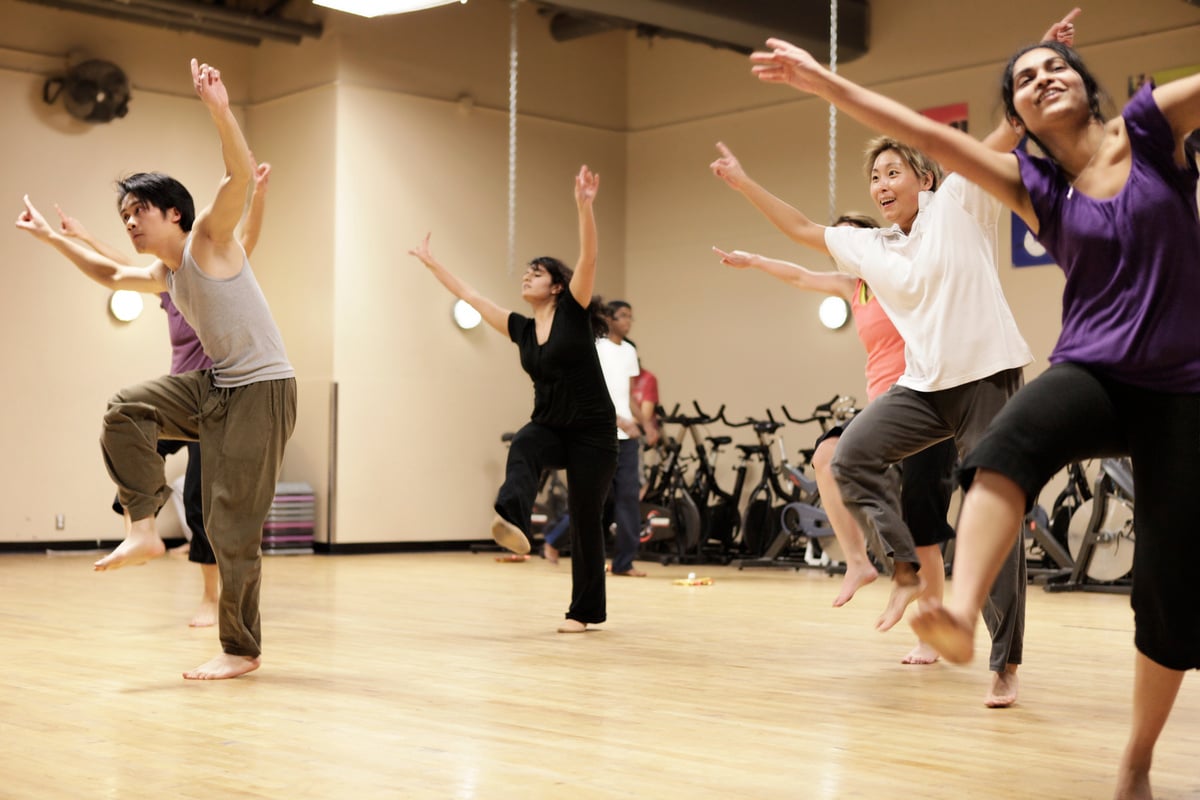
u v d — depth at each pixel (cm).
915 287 322
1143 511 203
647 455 1005
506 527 438
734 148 998
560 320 455
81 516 906
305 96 940
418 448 946
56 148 901
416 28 955
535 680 356
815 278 399
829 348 934
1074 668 393
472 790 228
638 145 1061
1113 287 201
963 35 870
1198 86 195
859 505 325
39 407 893
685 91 1030
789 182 964
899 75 899
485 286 984
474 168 982
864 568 356
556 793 226
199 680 349
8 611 524
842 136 934
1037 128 207
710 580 700
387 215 938
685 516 841
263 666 378
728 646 435
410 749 262
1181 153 200
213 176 965
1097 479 678
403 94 947
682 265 1026
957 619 186
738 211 992
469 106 972
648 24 910
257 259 967
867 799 224
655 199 1048
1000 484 198
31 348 891
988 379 314
